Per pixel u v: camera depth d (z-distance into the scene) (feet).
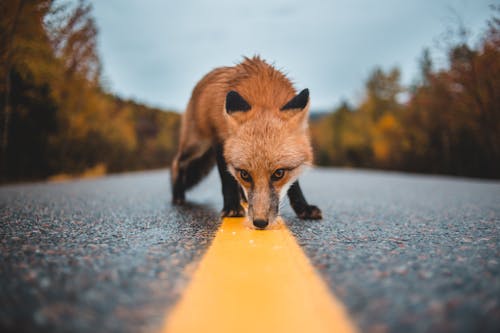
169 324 1.34
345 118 26.37
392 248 1.96
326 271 1.68
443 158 12.49
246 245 2.06
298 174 2.58
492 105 9.00
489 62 8.64
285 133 2.51
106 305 1.43
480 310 1.39
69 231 2.24
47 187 5.39
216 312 1.42
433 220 2.67
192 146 3.36
